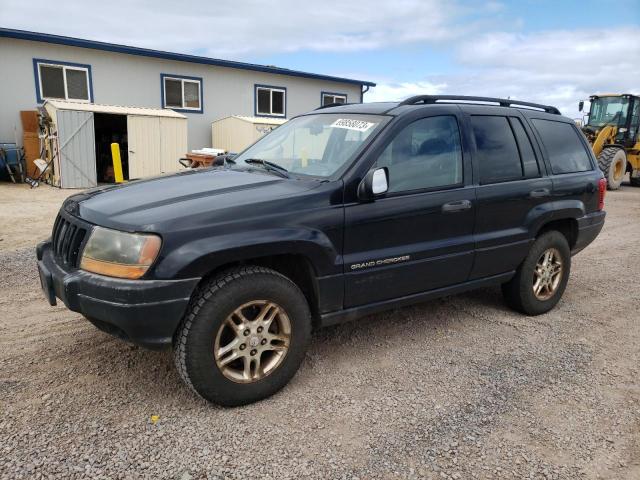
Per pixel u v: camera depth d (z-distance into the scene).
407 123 3.62
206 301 2.82
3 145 14.34
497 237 4.11
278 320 3.14
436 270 3.78
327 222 3.17
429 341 4.07
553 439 2.81
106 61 15.95
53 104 13.80
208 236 2.79
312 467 2.53
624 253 7.38
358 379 3.42
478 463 2.59
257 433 2.79
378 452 2.65
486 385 3.38
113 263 2.72
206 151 14.38
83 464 2.48
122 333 2.84
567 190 4.65
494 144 4.17
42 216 9.31
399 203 3.49
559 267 4.78
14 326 4.08
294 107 20.78
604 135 15.95
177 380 3.31
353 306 3.46
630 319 4.70
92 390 3.16
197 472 2.46
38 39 14.49
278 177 3.50
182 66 17.53
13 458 2.50
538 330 4.36
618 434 2.87
